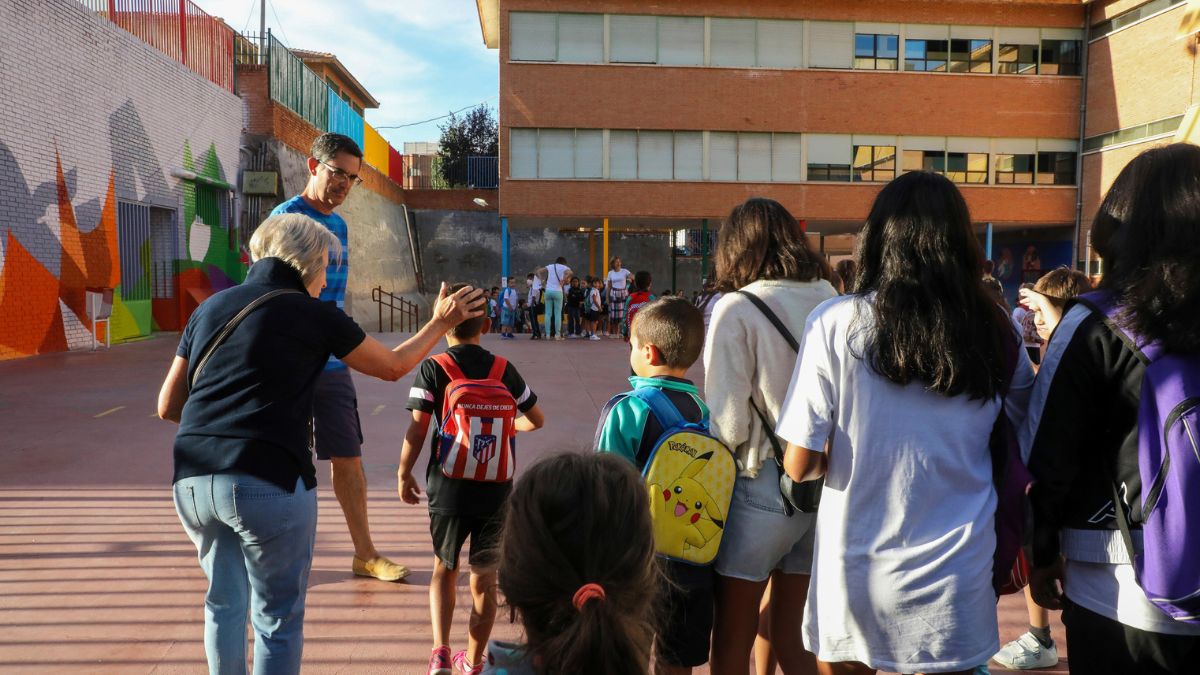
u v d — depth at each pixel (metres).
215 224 20.77
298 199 3.92
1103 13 28.47
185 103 18.94
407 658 3.20
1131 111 27.44
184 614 3.55
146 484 5.66
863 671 2.00
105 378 10.77
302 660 3.17
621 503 1.36
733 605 2.51
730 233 2.62
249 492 2.29
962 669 1.86
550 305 19.17
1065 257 30.61
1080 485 1.87
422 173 48.28
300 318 2.43
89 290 15.23
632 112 28.19
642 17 28.12
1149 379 1.71
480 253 39.34
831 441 1.99
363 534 4.06
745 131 28.56
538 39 27.92
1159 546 1.68
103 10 15.98
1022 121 29.53
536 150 28.11
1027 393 2.01
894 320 1.86
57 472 5.97
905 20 28.91
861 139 28.97
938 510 1.89
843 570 1.94
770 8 28.41
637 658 1.30
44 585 3.85
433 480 3.06
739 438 2.42
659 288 39.72
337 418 3.95
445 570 3.05
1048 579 1.98
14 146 13.00
